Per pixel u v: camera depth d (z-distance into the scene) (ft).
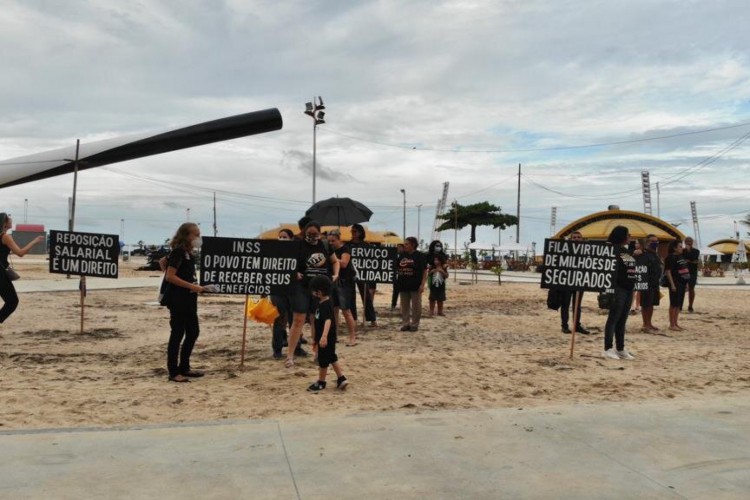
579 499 12.44
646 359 29.71
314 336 27.81
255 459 14.49
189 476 13.39
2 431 16.47
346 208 48.42
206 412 19.36
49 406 19.85
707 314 53.47
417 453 15.02
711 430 17.16
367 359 28.76
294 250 26.53
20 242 257.55
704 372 26.45
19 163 76.59
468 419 18.08
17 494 12.30
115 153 76.59
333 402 20.63
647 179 174.70
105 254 36.91
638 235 112.16
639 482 13.34
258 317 28.30
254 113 79.61
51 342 33.27
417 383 23.67
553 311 54.95
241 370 26.08
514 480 13.38
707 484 13.26
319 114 97.66
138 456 14.64
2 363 27.09
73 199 60.08
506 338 36.91
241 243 26.22
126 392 21.91
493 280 116.88
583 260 29.76
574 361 28.91
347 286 32.96
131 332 37.63
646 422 17.93
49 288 70.28
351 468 13.97
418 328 40.34
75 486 12.76
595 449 15.47
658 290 40.52
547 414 18.75
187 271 23.88
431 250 49.73
